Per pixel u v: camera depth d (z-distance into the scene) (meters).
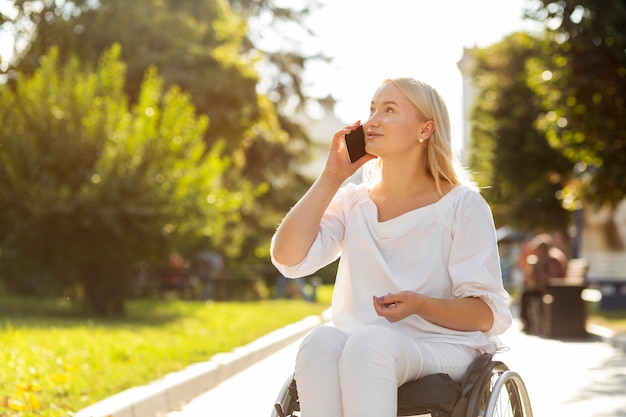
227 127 37.00
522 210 45.34
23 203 22.52
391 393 4.59
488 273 5.05
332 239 5.29
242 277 42.47
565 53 22.38
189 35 35.84
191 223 23.30
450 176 5.21
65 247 22.83
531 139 42.22
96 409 8.71
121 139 22.92
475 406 4.71
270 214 46.12
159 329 18.94
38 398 9.11
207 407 10.71
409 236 5.12
